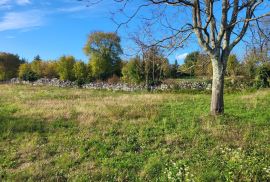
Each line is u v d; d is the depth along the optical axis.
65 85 50.62
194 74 39.44
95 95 31.67
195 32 16.30
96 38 55.72
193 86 37.44
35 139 13.97
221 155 11.12
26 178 10.12
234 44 16.86
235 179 9.08
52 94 32.06
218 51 16.73
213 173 9.44
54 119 17.53
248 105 20.05
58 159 11.49
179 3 15.73
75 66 56.75
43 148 12.81
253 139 12.88
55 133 14.87
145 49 14.98
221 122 15.60
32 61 69.25
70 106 21.62
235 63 37.44
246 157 10.61
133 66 42.19
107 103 22.48
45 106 21.86
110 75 57.12
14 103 24.16
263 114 17.38
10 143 13.69
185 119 16.58
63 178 10.05
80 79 51.59
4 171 10.64
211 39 16.84
